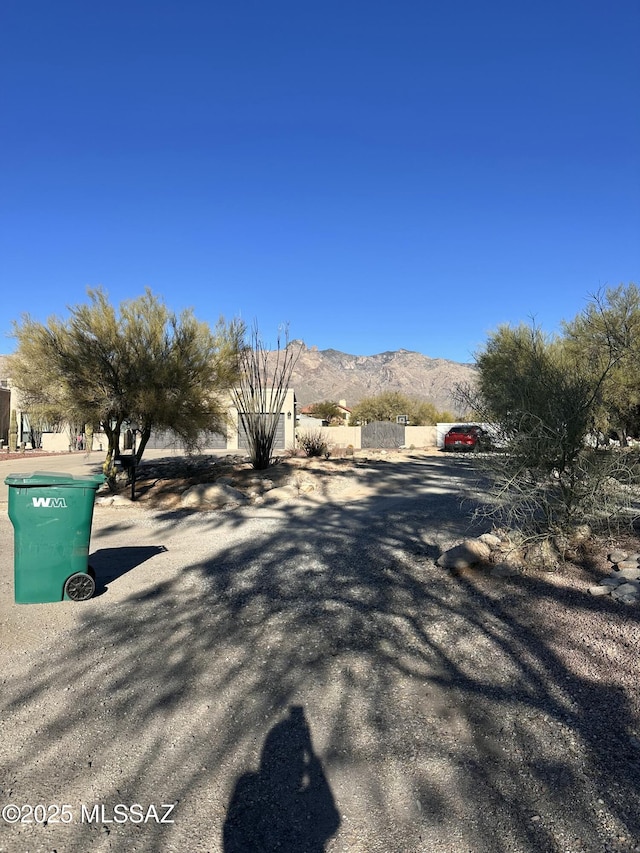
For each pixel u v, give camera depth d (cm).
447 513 1105
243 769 340
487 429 827
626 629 506
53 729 386
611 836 277
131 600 655
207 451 3569
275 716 398
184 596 669
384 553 827
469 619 563
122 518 1216
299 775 333
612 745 349
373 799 310
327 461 2142
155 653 509
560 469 737
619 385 1553
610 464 729
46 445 3988
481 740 361
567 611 561
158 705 417
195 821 298
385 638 529
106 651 514
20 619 592
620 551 705
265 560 824
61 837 288
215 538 997
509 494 749
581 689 417
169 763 347
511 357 1583
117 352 1447
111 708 413
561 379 759
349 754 351
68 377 1394
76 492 648
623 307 1833
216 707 413
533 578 664
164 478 1756
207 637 544
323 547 884
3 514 1245
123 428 1895
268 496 1440
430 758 344
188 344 1520
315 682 447
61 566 646
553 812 295
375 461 2231
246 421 1894
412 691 427
